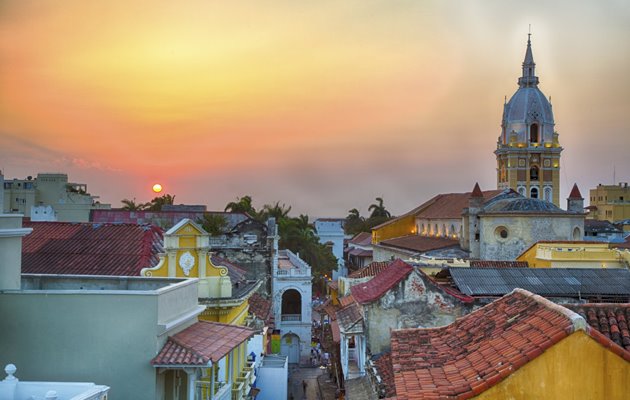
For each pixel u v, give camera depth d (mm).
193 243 32312
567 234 74375
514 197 85812
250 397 32594
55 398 14008
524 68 131125
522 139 127812
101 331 19562
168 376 20672
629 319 17281
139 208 104375
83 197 81000
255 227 66125
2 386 15203
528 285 35562
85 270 33719
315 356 66812
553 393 13109
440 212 102000
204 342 20875
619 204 192375
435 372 15609
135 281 24344
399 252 97125
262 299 52219
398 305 31250
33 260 34938
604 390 13000
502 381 13297
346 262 144625
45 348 19594
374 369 28250
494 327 17078
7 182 78812
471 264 50469
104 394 15094
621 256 46719
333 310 52750
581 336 13133
